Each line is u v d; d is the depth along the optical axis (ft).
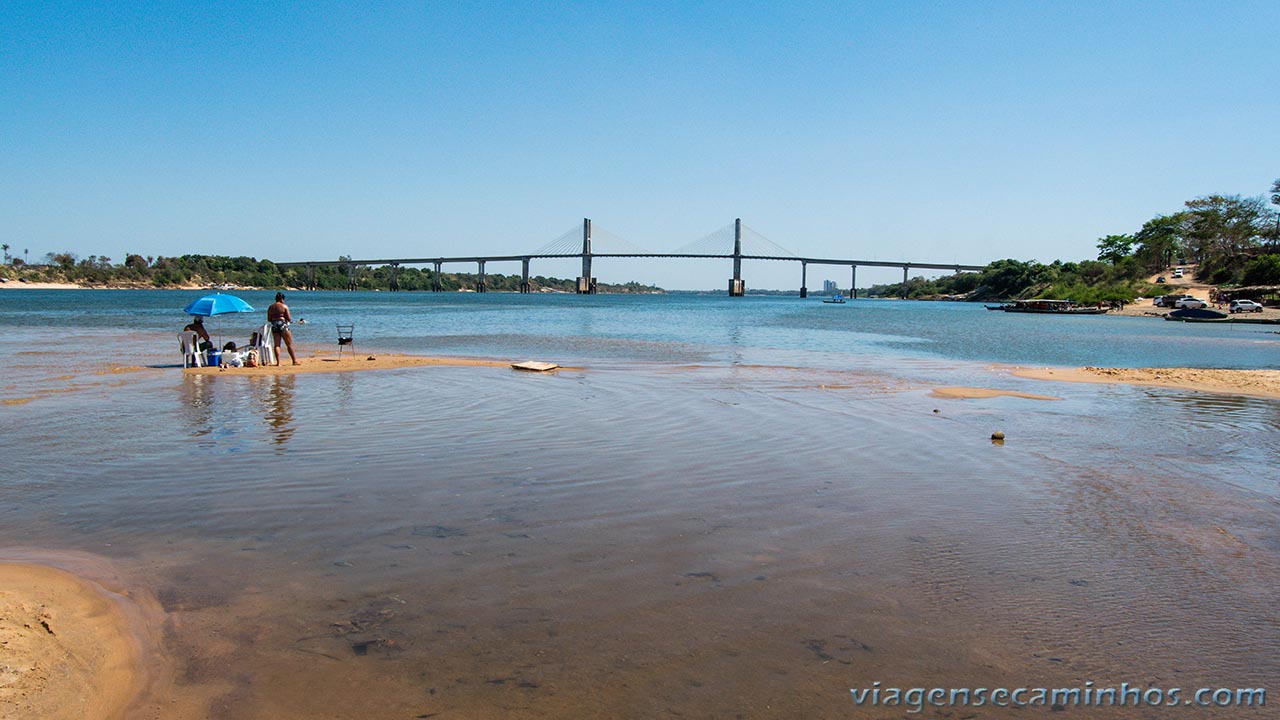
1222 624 15.16
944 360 78.64
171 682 12.42
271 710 11.71
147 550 18.08
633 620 14.78
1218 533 20.66
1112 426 37.17
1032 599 16.12
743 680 12.74
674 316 223.92
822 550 18.75
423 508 21.58
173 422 35.19
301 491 23.18
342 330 119.96
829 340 114.62
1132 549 19.26
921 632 14.56
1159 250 467.93
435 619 14.69
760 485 24.71
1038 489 24.85
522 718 11.54
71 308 227.61
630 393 46.83
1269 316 247.29
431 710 11.73
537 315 214.28
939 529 20.54
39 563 17.17
